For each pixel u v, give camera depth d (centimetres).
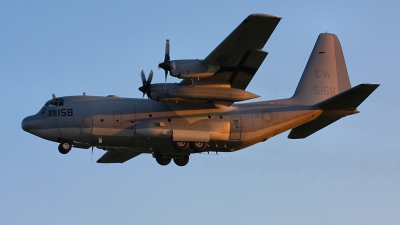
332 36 9238
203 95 7594
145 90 7850
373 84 7875
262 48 7225
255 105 8494
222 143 8338
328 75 9069
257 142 8569
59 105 7925
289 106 8625
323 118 8731
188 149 8231
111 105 8006
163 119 8031
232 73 7562
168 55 7462
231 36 6981
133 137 7994
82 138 7912
